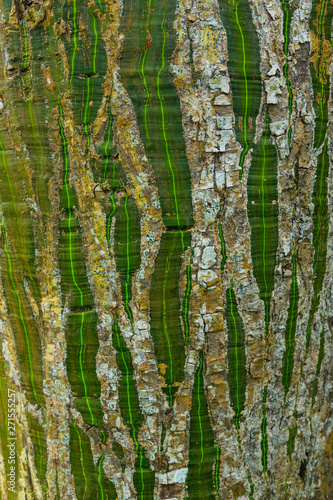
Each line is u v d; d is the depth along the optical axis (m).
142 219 0.80
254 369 0.84
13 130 0.81
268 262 0.83
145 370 0.82
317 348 0.88
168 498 0.84
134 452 0.83
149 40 0.78
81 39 0.79
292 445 0.88
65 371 0.83
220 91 0.79
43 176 0.81
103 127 0.80
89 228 0.81
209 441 0.84
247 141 0.80
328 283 0.88
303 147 0.83
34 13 0.79
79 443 0.84
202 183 0.80
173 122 0.79
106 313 0.82
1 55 0.81
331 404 0.92
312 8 0.81
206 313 0.82
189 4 0.78
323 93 0.83
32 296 0.84
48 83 0.80
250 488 0.86
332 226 0.87
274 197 0.82
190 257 0.81
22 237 0.83
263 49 0.80
